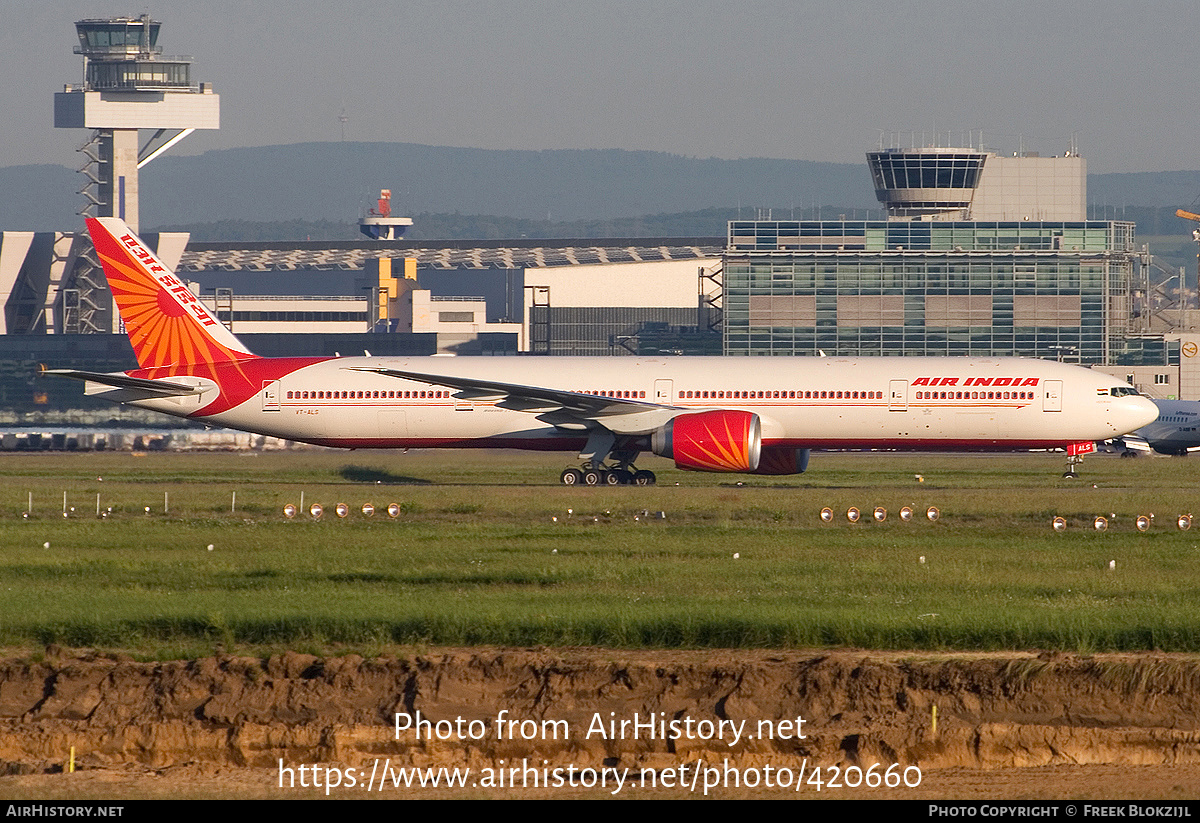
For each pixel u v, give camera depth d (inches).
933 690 3563.0
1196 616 4023.1
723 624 3917.3
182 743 3526.1
